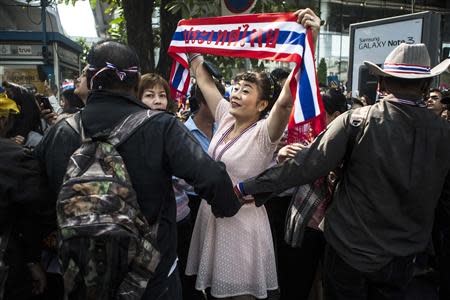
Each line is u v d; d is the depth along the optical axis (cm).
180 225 259
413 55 199
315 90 200
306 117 200
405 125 194
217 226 214
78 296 149
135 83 170
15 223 178
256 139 208
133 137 157
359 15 1966
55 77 1262
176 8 446
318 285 304
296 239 236
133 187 157
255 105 215
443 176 202
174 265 175
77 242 141
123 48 167
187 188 245
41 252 193
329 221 210
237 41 230
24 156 170
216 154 221
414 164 192
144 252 152
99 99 164
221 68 487
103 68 163
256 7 447
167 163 162
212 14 452
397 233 197
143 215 154
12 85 280
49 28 1616
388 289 206
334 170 219
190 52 253
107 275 142
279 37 213
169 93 272
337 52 1975
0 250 170
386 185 193
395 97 200
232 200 167
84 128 161
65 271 145
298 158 202
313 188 233
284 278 281
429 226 204
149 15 535
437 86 587
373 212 196
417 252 200
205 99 253
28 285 184
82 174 147
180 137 161
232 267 210
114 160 150
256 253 212
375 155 193
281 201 282
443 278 258
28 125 284
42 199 171
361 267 197
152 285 163
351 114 203
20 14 1553
